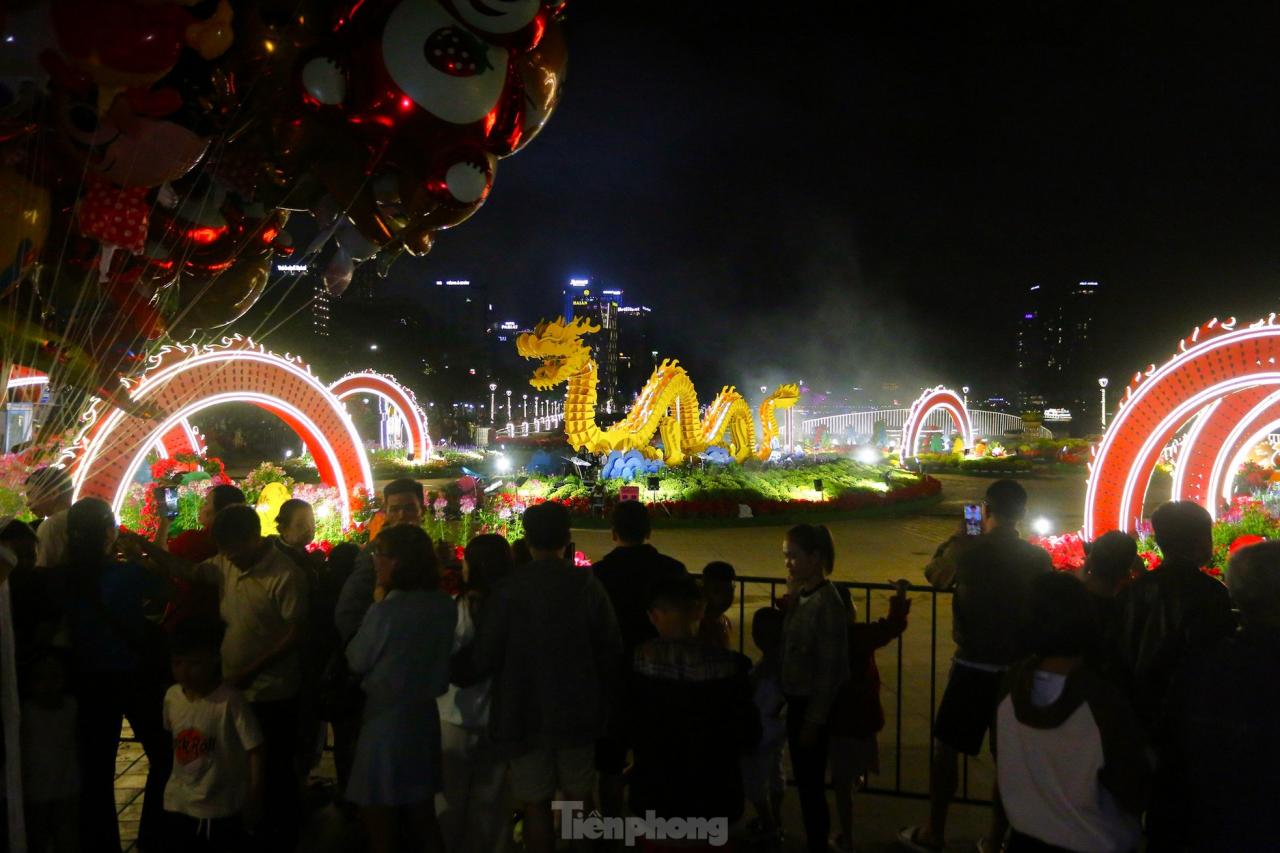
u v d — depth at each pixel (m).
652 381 26.31
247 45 3.91
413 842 4.34
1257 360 10.78
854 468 28.17
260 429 49.69
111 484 10.41
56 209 3.68
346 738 5.30
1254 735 2.82
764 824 5.01
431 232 4.62
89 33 3.09
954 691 4.84
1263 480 20.44
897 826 5.27
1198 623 3.73
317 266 5.15
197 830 4.30
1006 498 4.81
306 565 5.48
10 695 3.74
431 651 4.21
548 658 4.22
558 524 4.41
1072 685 3.12
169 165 3.59
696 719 3.73
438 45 3.86
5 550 3.77
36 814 4.24
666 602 3.82
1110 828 3.03
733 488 21.88
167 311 4.61
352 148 4.32
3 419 4.29
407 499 5.54
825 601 4.52
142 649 4.71
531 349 22.12
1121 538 4.46
